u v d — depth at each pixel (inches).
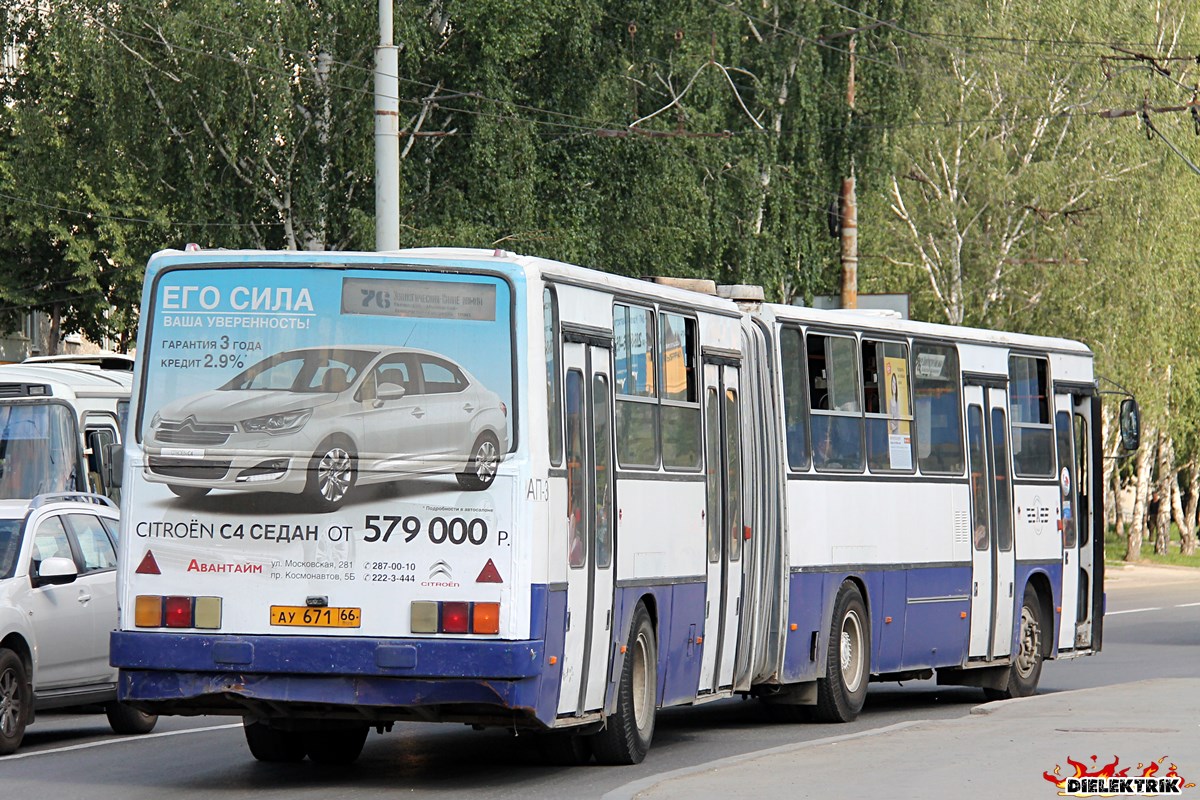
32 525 1706.4
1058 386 2346.2
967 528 2116.1
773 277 4857.3
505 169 4126.5
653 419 1541.6
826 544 1857.8
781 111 4936.0
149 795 1318.9
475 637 1283.2
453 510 1291.8
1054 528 2308.1
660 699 1557.6
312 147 4055.1
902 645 1995.6
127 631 1322.6
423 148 4178.2
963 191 5748.0
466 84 4126.5
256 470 1314.0
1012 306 5748.0
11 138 5098.4
